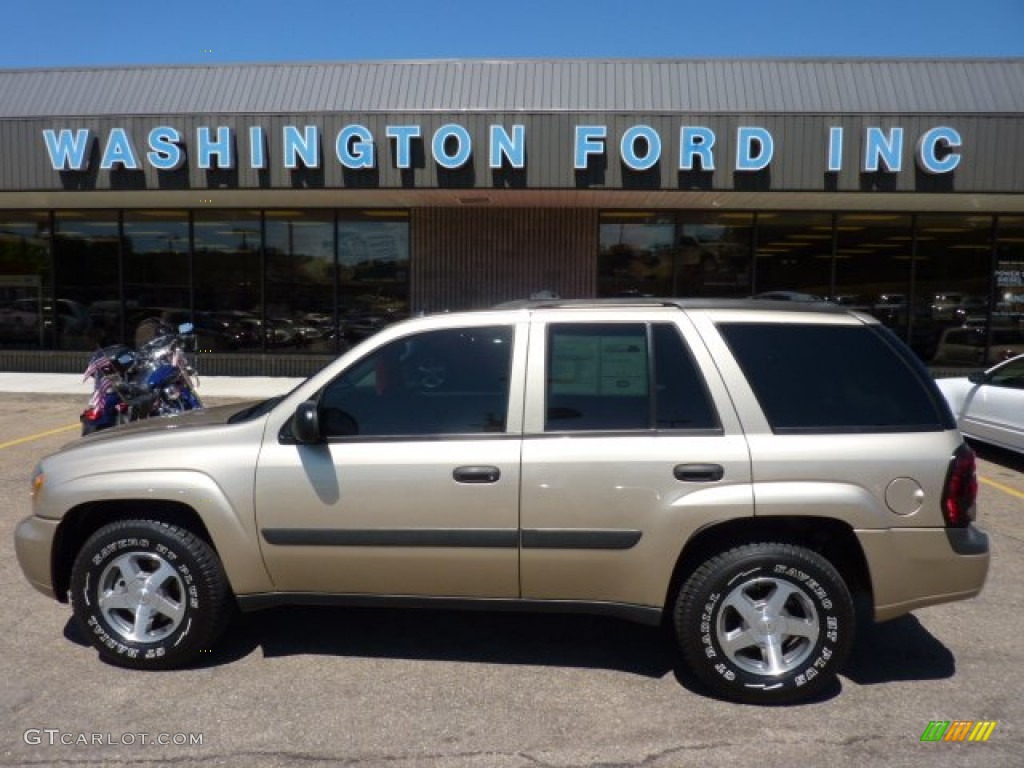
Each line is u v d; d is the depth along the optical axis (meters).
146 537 3.93
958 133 12.19
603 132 12.41
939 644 4.36
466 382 3.92
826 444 3.67
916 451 3.67
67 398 13.43
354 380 3.99
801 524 3.76
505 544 3.77
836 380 3.81
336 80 14.12
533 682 3.94
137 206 15.36
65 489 3.98
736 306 3.99
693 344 3.85
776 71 13.66
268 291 15.60
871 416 3.76
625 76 13.81
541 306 4.07
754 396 3.75
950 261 14.85
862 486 3.63
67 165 13.12
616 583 3.77
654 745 3.38
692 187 12.52
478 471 3.74
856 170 12.43
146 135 13.03
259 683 3.89
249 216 15.51
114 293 15.89
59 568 4.11
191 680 3.91
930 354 14.95
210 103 14.02
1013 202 13.49
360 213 15.37
